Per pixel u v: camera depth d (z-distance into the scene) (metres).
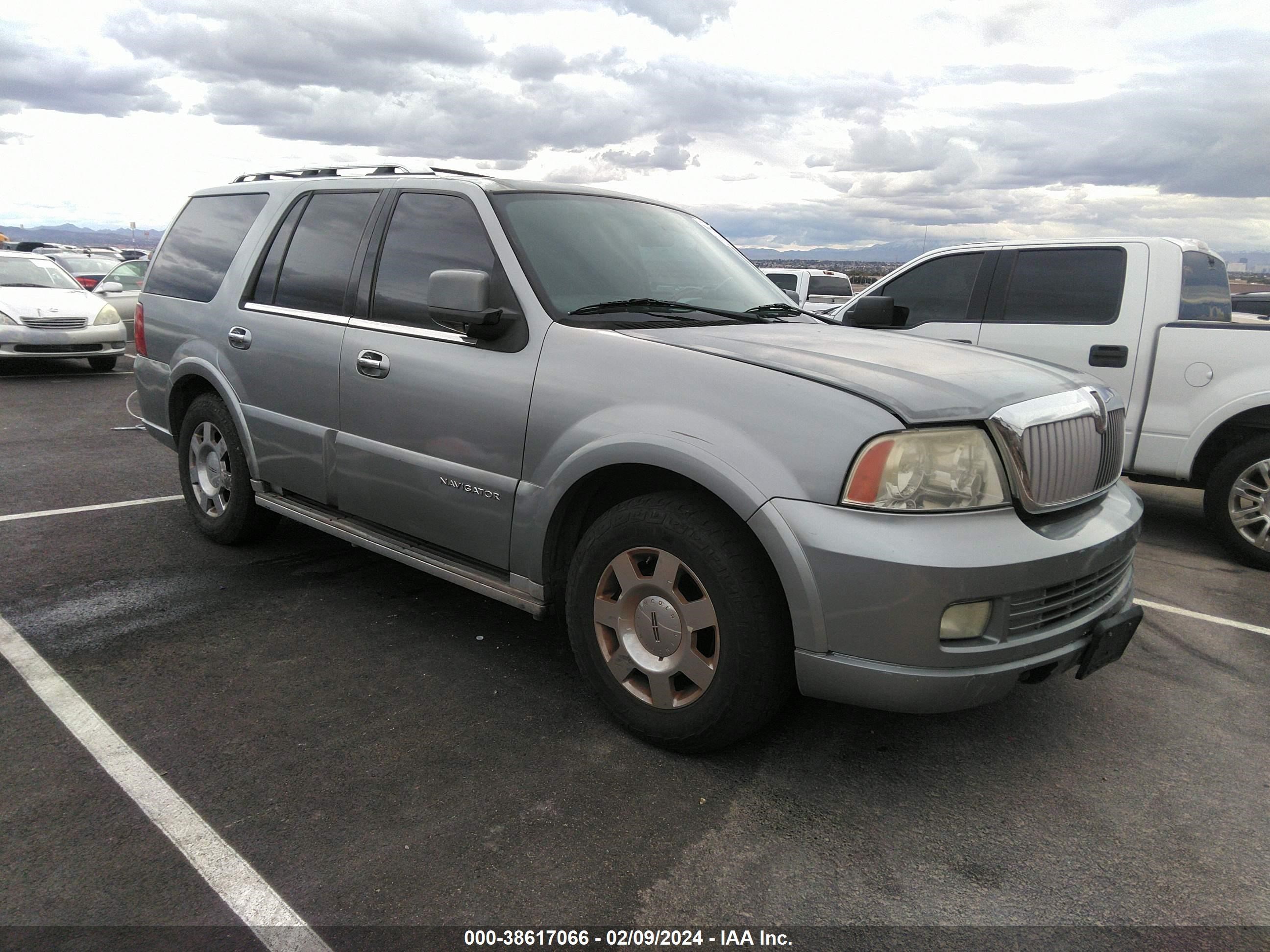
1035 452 2.49
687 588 2.67
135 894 2.05
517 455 2.98
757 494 2.40
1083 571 2.52
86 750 2.66
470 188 3.37
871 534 2.29
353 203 3.83
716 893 2.13
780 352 2.76
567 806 2.46
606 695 2.85
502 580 3.16
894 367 2.66
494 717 2.95
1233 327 5.00
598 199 3.75
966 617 2.32
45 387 10.27
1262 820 2.51
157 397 4.83
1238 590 4.58
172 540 4.74
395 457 3.39
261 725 2.85
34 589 3.96
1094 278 5.63
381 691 3.11
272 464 4.06
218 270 4.43
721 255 4.02
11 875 2.10
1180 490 7.23
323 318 3.73
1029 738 2.95
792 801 2.53
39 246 27.86
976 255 6.20
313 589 4.09
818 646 2.38
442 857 2.22
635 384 2.73
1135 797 2.61
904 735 2.94
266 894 2.06
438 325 3.29
